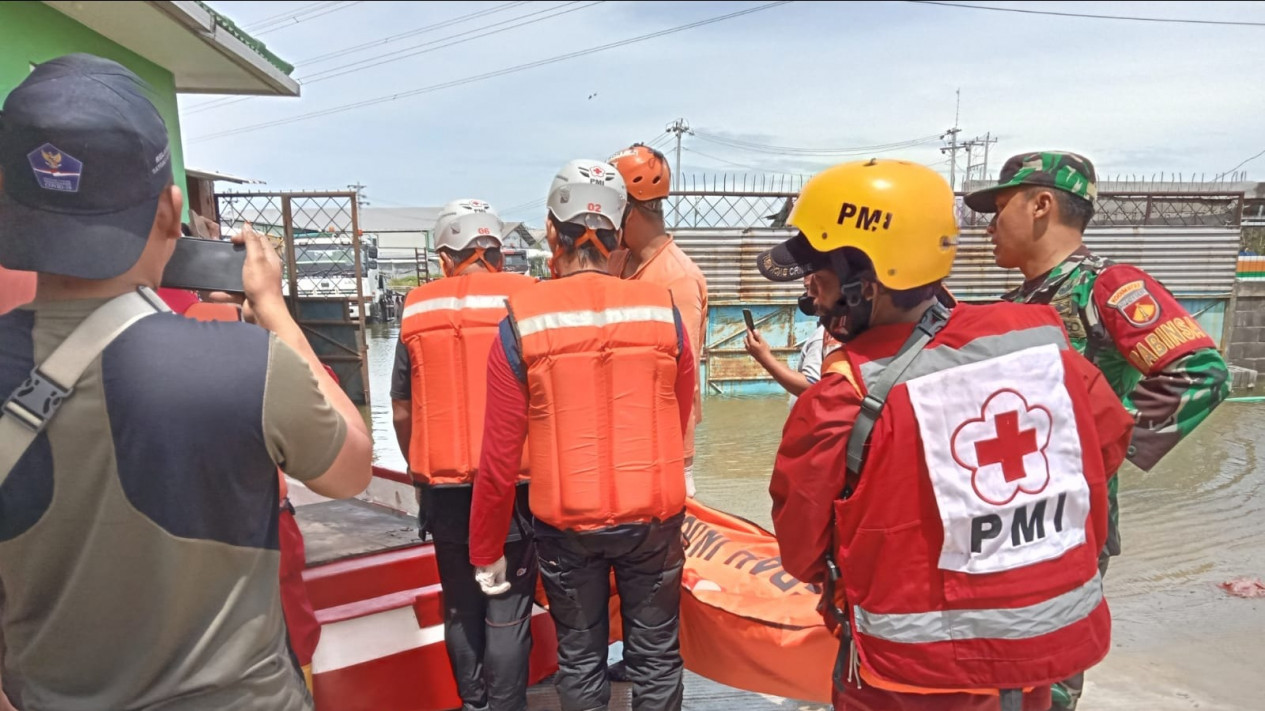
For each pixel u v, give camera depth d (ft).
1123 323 6.82
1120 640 12.37
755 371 36.91
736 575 9.23
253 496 3.99
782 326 36.63
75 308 3.75
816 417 4.97
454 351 7.77
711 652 8.90
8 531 3.68
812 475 5.00
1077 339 7.33
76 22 15.75
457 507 7.93
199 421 3.70
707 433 30.27
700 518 10.63
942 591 4.74
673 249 9.98
